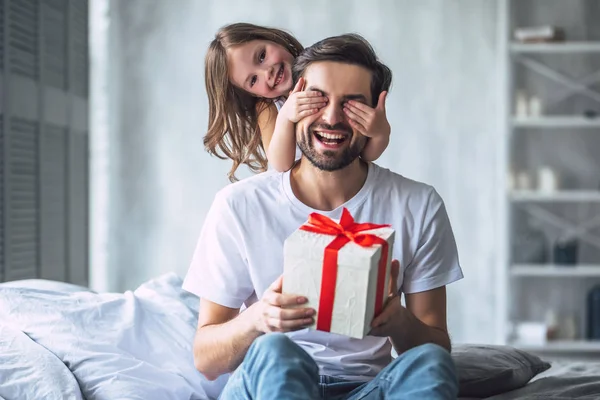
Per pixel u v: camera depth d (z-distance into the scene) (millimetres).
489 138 4992
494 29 4969
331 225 1648
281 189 1892
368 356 1845
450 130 5004
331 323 1577
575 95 4988
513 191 4746
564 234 4992
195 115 5082
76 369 1970
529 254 4848
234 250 1888
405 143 5023
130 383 1943
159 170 5094
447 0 4980
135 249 5094
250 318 1684
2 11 3211
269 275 1866
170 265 5094
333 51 1754
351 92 1750
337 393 1780
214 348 1774
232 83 2578
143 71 5078
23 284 2312
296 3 5016
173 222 5094
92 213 5066
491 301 5008
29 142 3514
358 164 1893
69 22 3984
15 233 3350
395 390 1517
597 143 4988
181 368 2094
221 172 5078
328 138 1766
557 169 5008
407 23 4996
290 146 1887
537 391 2166
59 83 3879
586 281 4969
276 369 1469
